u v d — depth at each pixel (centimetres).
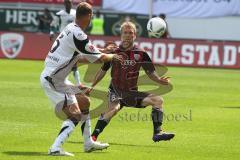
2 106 4753
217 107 5066
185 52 9369
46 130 3753
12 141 3347
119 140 3519
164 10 11738
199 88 6562
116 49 3400
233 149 3325
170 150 3244
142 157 3017
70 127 2980
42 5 12106
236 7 11644
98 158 2948
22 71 7731
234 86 6900
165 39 9356
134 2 11725
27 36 9581
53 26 6738
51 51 2970
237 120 4388
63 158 2914
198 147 3359
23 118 4200
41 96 5403
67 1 6469
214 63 9362
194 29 11800
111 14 11256
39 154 2997
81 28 2959
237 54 9331
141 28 10988
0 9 11606
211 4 11688
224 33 11762
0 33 9619
